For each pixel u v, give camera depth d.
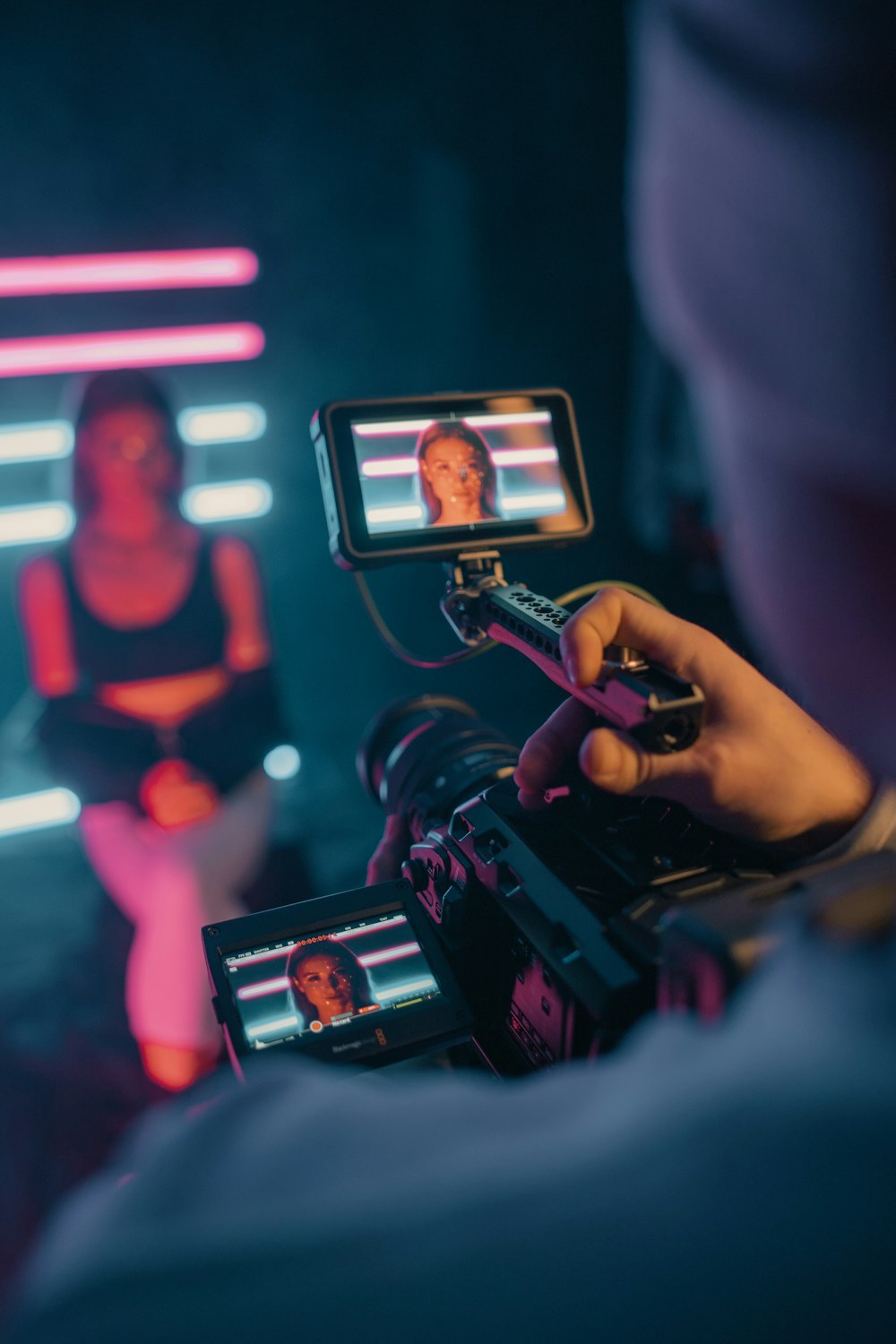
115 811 2.83
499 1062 0.84
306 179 4.52
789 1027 0.22
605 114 4.53
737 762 0.66
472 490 1.08
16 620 4.27
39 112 4.12
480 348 4.89
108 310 4.40
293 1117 0.24
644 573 4.70
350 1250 0.20
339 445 1.04
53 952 3.23
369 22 4.30
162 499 2.87
